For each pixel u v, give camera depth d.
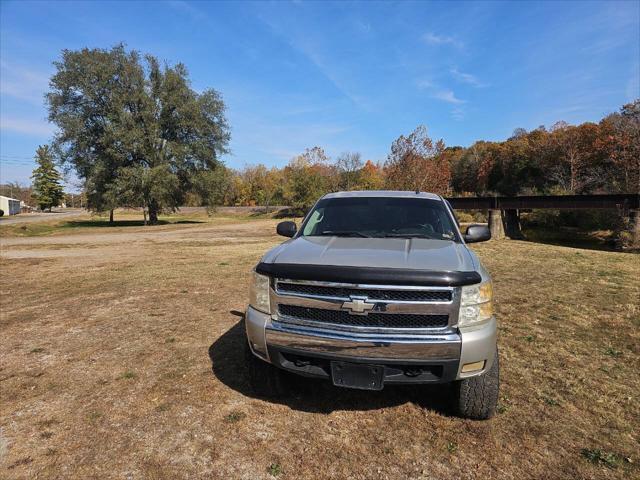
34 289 8.52
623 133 42.75
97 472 2.68
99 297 7.65
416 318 2.91
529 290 7.87
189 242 20.59
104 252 16.11
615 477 2.61
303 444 2.98
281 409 3.48
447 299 2.90
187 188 45.59
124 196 38.91
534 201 24.73
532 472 2.67
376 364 2.89
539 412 3.39
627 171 40.53
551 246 16.53
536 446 2.94
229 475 2.65
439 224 4.27
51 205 108.06
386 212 4.47
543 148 62.28
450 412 3.43
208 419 3.31
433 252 3.37
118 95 39.94
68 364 4.42
